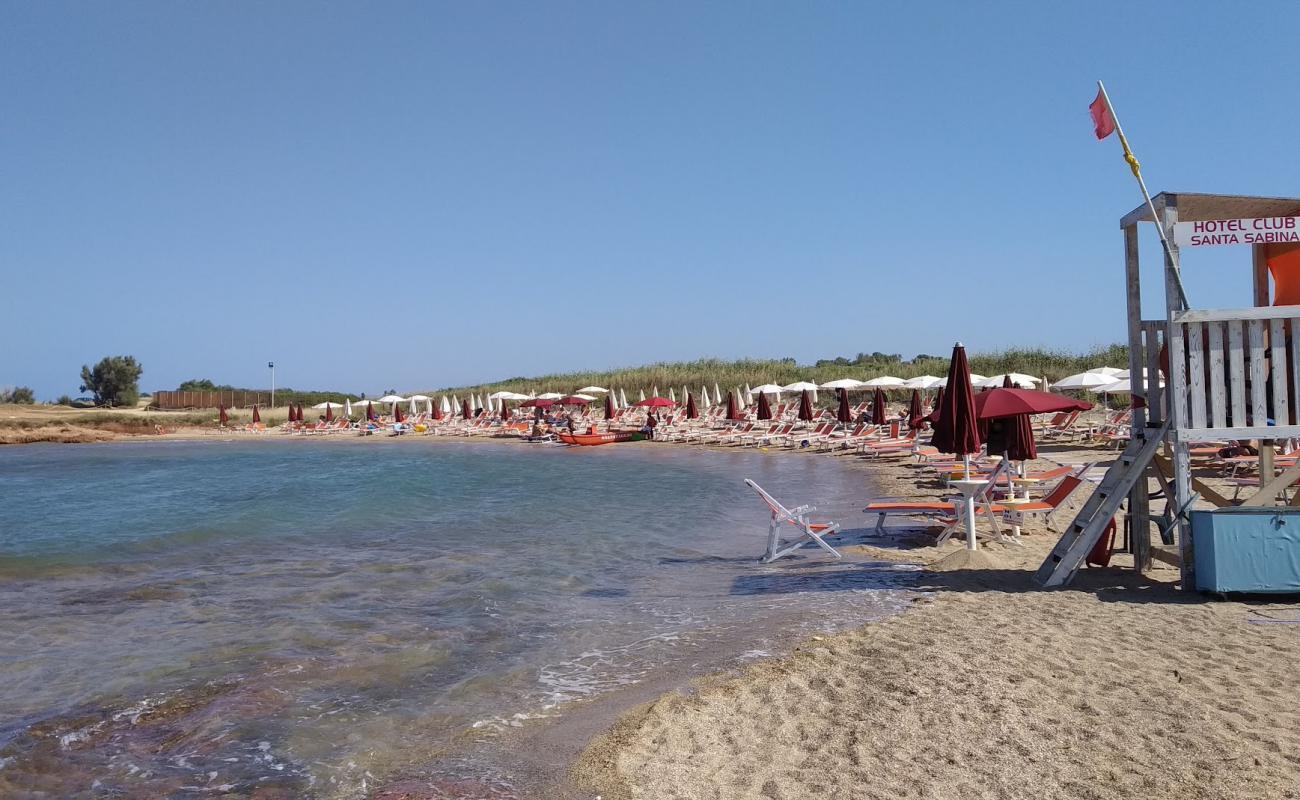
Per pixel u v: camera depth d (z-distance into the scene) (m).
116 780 4.03
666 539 11.00
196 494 18.16
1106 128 6.82
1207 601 6.36
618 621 6.86
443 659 5.88
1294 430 6.40
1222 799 3.33
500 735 4.51
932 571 8.19
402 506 15.12
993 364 44.03
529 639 6.36
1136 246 7.35
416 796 3.79
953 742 4.05
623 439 35.06
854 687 4.94
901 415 31.80
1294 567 6.23
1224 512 6.39
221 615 7.20
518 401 57.53
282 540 11.43
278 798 3.82
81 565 9.77
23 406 61.38
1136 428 7.32
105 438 51.72
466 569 9.09
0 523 13.66
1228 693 4.43
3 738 4.54
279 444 42.84
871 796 3.54
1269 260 7.50
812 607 7.04
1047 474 11.46
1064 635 5.67
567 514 13.64
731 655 5.80
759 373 55.44
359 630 6.66
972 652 5.42
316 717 4.81
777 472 20.42
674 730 4.46
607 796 3.71
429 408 55.75
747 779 3.80
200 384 90.38
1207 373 6.98
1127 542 8.12
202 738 4.52
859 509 13.11
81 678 5.52
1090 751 3.85
